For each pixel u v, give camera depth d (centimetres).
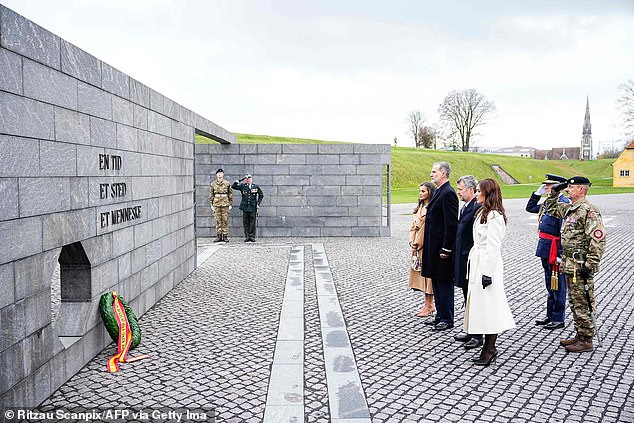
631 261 1278
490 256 566
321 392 498
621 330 706
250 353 607
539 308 827
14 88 435
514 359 591
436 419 441
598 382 522
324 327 718
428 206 713
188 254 1088
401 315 782
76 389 503
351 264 1227
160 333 686
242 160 1759
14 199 432
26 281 450
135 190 744
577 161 10388
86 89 577
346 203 1769
